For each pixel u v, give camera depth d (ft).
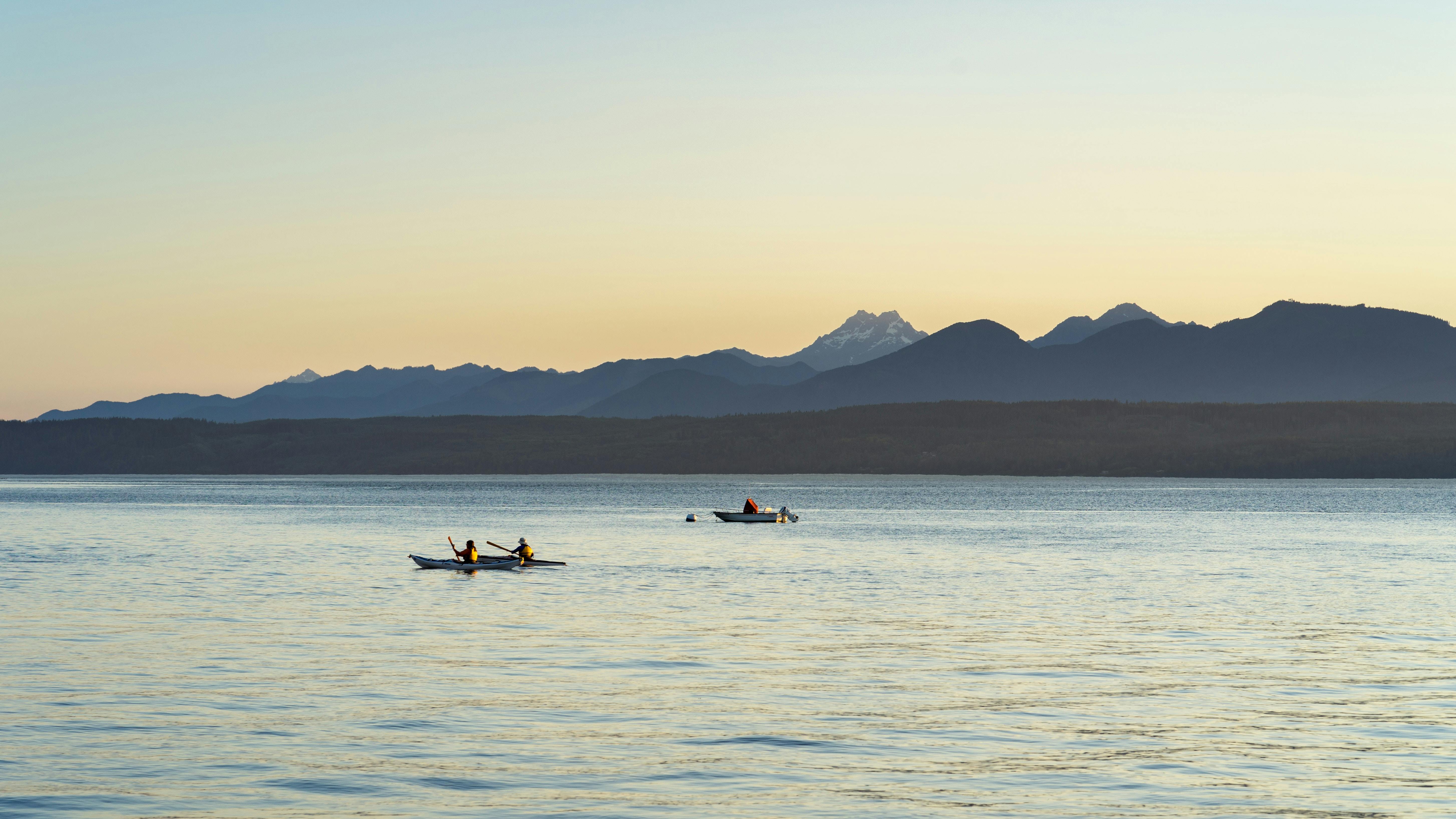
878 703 127.95
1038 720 120.78
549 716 121.29
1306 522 522.88
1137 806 93.61
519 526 495.00
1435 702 129.39
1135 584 253.85
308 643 168.14
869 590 242.37
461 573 279.08
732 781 99.45
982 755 107.65
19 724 116.78
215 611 204.13
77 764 102.99
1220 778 100.99
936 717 121.60
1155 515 593.83
